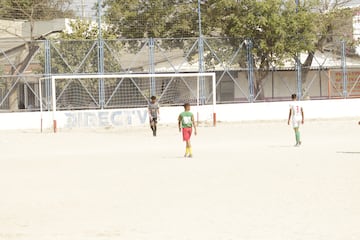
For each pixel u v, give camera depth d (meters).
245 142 53.47
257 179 30.48
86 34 81.75
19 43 72.88
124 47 75.50
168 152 46.09
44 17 81.56
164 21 79.56
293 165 35.78
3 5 79.69
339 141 52.41
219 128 71.75
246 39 80.12
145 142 56.41
